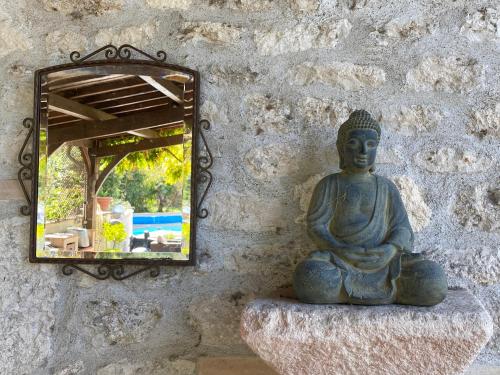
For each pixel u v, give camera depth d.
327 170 1.59
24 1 1.69
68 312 1.65
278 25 1.63
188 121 1.60
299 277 1.28
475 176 1.57
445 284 1.25
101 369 1.64
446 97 1.59
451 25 1.60
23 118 1.67
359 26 1.62
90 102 1.63
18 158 1.64
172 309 1.63
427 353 1.23
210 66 1.64
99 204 1.61
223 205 1.62
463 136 1.58
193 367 1.61
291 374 1.30
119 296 1.64
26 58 1.68
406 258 1.31
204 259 1.62
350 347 1.23
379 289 1.28
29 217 1.66
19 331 1.65
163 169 1.61
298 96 1.62
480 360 1.54
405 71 1.60
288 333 1.23
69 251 1.61
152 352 1.63
